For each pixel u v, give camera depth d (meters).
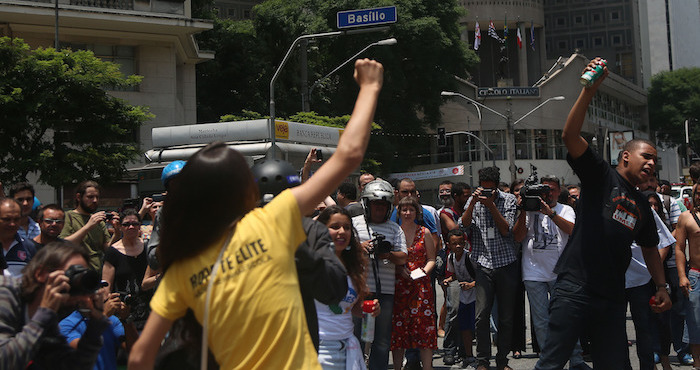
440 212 9.56
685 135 87.25
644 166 5.09
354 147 2.61
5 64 21.75
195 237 2.47
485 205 7.55
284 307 2.39
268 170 3.36
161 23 29.31
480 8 78.38
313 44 42.09
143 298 6.30
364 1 41.75
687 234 7.78
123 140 23.59
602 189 5.03
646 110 87.38
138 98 30.23
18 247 5.62
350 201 7.71
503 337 7.66
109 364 4.81
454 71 50.31
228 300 2.38
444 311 10.47
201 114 38.47
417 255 7.36
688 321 7.74
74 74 22.00
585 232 5.02
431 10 46.91
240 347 2.38
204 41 39.69
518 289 7.94
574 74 63.81
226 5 77.38
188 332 2.59
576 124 4.88
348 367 4.80
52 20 27.80
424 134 47.94
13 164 21.73
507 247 7.68
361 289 4.89
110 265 6.56
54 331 3.45
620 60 99.31
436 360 9.06
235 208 2.52
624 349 5.04
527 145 60.53
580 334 5.03
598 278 4.95
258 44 41.12
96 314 3.49
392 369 8.45
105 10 28.27
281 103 40.31
